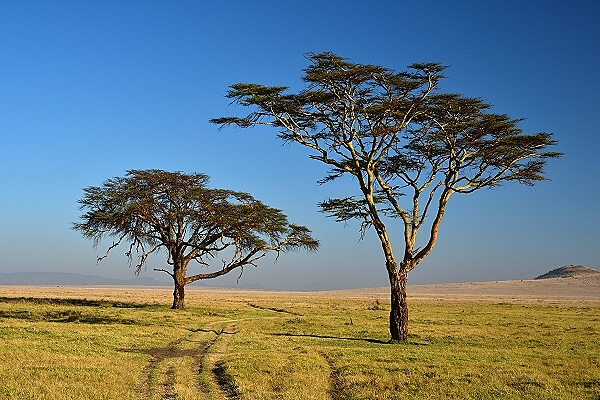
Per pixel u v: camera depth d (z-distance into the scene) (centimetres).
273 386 1700
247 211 5147
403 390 1656
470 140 2888
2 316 3988
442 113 2925
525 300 10419
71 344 2444
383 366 2033
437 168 3059
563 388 1692
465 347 2783
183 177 5247
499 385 1714
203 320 4116
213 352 2409
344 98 2864
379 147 2925
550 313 5388
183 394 1543
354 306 6656
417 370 1950
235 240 5200
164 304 6194
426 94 2859
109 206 5109
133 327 3334
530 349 2722
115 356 2164
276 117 2908
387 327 3825
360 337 3247
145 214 5094
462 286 19162
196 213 5138
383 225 2947
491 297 12800
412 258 2995
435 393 1616
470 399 1561
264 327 3738
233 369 1906
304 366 1983
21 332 2809
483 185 3009
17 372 1728
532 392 1638
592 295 14288
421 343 2920
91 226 5141
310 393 1605
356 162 2933
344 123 2931
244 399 1532
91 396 1507
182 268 5294
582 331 3603
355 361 2123
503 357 2355
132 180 5175
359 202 2906
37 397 1453
